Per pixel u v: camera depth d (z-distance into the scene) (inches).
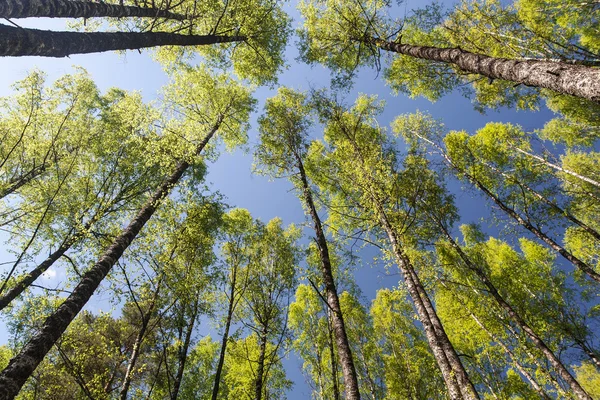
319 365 465.1
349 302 539.8
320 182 427.8
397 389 478.9
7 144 309.6
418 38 452.1
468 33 412.8
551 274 494.0
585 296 458.6
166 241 297.3
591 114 425.7
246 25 387.2
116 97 478.3
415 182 360.5
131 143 352.8
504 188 462.6
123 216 339.9
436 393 432.1
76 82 343.0
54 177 333.4
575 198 423.2
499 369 453.4
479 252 495.2
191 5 323.6
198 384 477.4
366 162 331.3
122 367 331.3
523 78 171.3
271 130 461.4
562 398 343.9
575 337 406.3
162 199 308.0
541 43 396.2
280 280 402.0
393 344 542.6
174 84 413.4
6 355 309.3
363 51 466.0
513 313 373.4
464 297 446.0
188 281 279.1
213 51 481.4
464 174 473.7
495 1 410.6
